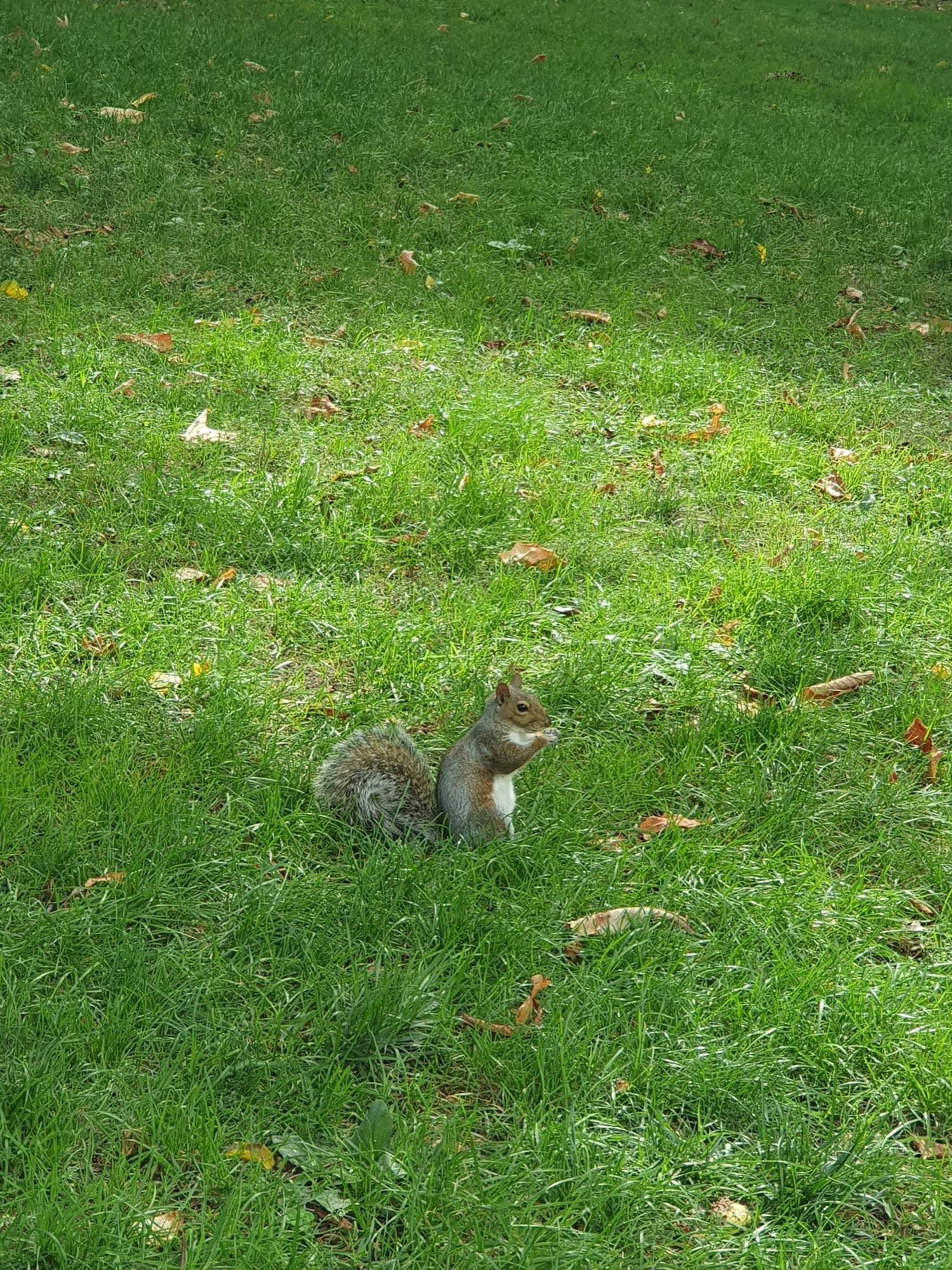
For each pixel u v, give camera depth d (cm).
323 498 607
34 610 497
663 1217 281
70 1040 306
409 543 580
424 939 356
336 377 749
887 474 702
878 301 967
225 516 576
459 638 516
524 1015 334
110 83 1167
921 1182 293
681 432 731
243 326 794
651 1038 329
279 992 332
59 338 748
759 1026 335
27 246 883
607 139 1210
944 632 552
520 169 1112
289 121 1131
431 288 880
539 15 1783
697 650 519
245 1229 268
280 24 1456
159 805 392
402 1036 321
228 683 461
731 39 1836
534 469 664
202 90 1180
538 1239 270
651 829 417
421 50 1433
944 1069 324
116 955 333
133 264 857
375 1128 292
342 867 380
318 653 501
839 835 425
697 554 598
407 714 466
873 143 1372
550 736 381
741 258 1005
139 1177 274
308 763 425
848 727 478
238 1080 304
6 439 625
